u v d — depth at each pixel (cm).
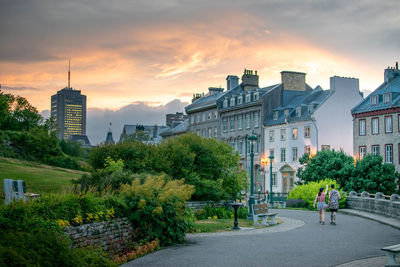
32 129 7850
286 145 7519
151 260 1464
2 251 949
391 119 6003
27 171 4678
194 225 2184
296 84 8350
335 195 2562
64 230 1313
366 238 1983
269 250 1653
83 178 2459
